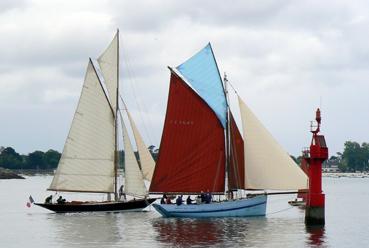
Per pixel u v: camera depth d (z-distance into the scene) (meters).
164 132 75.38
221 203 74.62
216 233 60.62
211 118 75.31
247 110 73.81
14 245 55.44
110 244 54.84
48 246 54.50
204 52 76.50
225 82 75.31
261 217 75.00
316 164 63.44
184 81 75.44
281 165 72.19
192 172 75.38
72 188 86.62
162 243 54.91
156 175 75.44
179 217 75.00
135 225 68.19
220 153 75.06
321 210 63.84
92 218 76.94
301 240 56.03
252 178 73.19
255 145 73.12
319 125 62.88
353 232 61.59
